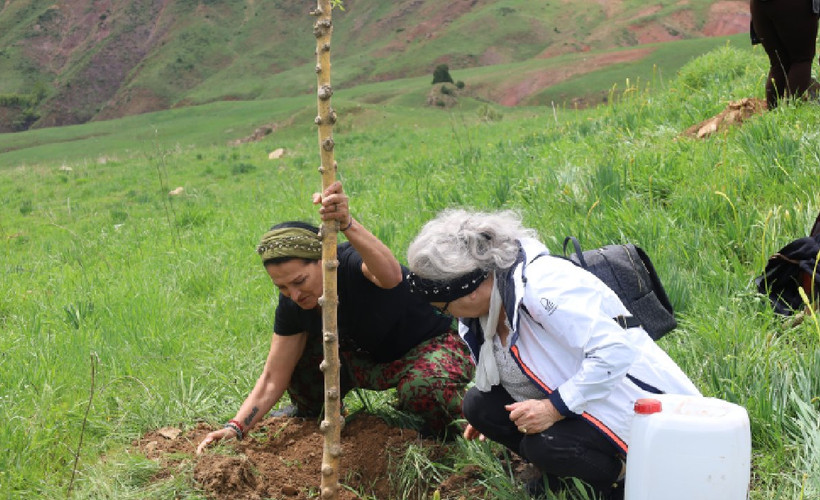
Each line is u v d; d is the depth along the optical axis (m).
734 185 6.10
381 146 25.84
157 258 8.98
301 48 160.00
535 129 18.02
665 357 3.12
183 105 138.88
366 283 3.83
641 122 10.02
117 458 3.89
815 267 4.25
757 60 14.26
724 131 7.84
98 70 171.75
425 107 65.56
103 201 19.95
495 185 7.98
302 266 3.64
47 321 6.50
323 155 2.96
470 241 2.98
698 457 2.62
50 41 185.62
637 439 2.73
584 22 141.62
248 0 178.00
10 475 3.85
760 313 4.42
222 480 3.61
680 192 6.41
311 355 4.18
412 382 3.94
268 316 6.12
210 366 5.19
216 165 25.48
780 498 3.13
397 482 3.80
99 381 5.01
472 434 3.68
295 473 3.85
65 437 4.27
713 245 5.44
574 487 3.32
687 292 4.73
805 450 3.31
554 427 3.09
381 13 163.62
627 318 3.06
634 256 3.24
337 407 3.17
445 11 154.50
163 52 165.75
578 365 3.03
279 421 4.41
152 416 4.47
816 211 5.36
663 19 135.38
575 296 2.95
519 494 3.43
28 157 53.28
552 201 6.93
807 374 3.70
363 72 136.75
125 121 77.19
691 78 14.21
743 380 3.75
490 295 3.07
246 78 150.75
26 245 14.14
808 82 7.92
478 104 65.31
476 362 3.35
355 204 9.85
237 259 8.16
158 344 5.65
